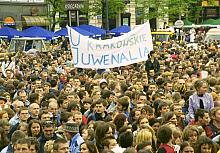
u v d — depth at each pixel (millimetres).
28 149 14891
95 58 33312
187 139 17219
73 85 30938
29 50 67688
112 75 32812
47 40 79062
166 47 73125
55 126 20672
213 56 51938
